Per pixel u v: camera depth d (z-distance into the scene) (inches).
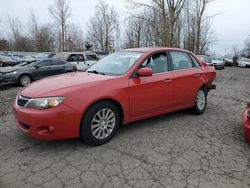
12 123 213.5
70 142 172.4
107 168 140.3
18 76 464.1
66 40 1977.1
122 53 214.7
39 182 126.8
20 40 2161.7
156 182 128.0
